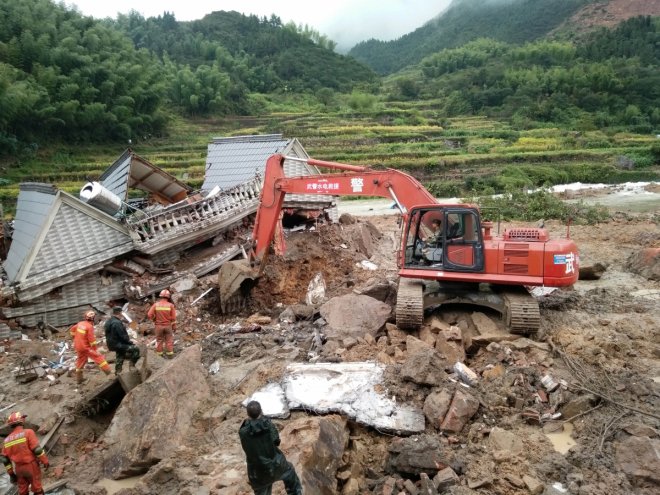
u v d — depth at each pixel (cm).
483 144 5966
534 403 835
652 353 984
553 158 5184
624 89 7800
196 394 865
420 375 834
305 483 625
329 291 1449
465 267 1049
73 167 4241
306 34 13538
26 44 4691
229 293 1298
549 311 1189
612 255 1800
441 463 703
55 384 998
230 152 1936
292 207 1798
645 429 732
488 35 18975
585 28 16162
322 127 6806
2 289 1227
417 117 7425
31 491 711
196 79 7312
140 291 1365
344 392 845
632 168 4947
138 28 10856
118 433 792
